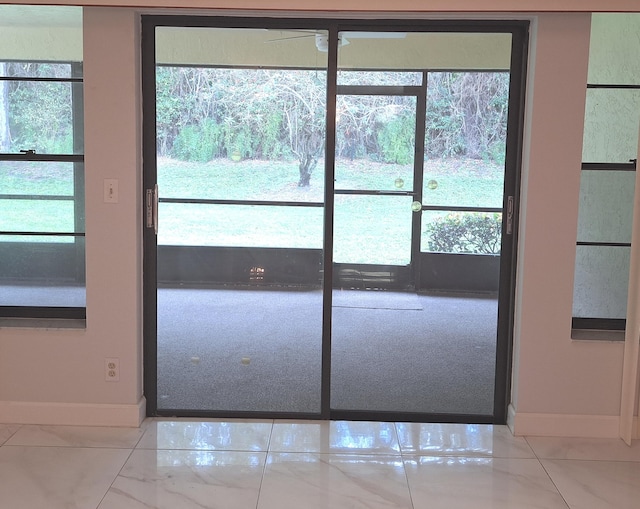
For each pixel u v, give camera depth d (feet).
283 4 9.82
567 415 10.56
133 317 10.49
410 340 14.64
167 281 12.84
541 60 9.95
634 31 10.25
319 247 12.29
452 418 11.18
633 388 10.16
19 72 10.57
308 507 8.27
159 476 9.01
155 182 10.71
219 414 11.16
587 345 10.39
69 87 10.60
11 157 10.69
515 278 10.75
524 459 9.74
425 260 12.68
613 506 8.39
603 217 10.64
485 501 8.49
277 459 9.62
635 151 10.49
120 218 10.33
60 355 10.53
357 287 13.30
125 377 10.59
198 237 12.64
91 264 10.40
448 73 11.43
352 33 10.96
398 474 9.21
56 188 10.76
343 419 11.21
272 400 11.68
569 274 10.28
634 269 10.06
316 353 13.70
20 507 8.12
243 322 13.64
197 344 13.58
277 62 11.16
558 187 10.14
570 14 9.84
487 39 10.86
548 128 10.06
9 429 10.43
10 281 10.96
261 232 12.63
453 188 12.09
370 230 12.53
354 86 11.48
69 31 10.45
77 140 10.69
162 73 11.00
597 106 10.39
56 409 10.61
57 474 9.00
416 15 10.21
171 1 9.76
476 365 13.20
